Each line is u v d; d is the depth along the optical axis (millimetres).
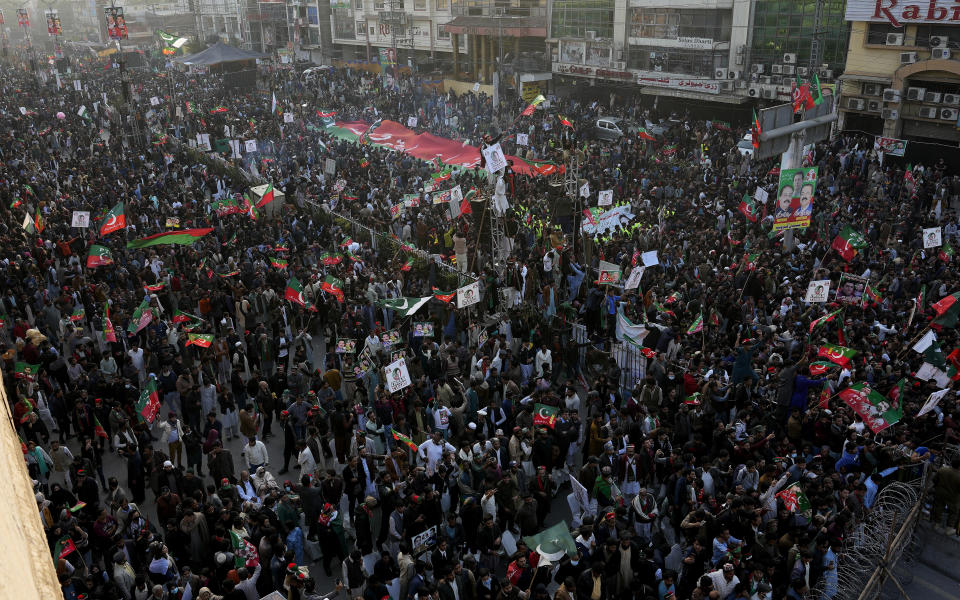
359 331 19703
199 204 29766
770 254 22672
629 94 50594
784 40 40938
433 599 10672
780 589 11398
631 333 18125
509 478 13250
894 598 11461
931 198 28828
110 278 23469
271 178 31859
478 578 11234
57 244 25578
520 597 10797
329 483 13633
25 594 840
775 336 18062
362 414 16375
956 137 34312
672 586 10984
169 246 25516
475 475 13570
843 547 11586
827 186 30781
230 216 28750
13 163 38344
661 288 21172
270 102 53594
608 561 11266
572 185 24297
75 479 14562
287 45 90438
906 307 19203
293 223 28125
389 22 71500
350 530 13711
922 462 13023
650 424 14906
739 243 23641
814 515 11875
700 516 11648
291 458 16969
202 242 26422
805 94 25750
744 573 10852
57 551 11352
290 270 24031
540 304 21344
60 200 31500
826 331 18531
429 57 69000
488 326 21172
